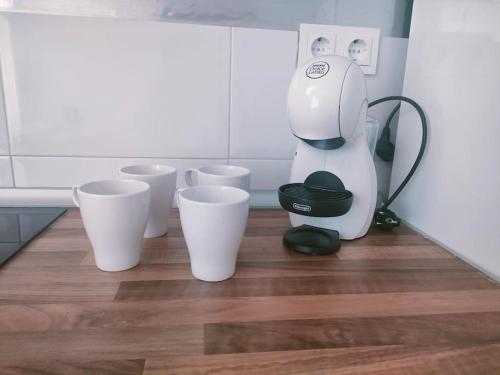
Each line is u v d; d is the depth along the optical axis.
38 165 0.62
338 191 0.51
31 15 0.57
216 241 0.37
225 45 0.61
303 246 0.47
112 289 0.37
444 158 0.51
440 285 0.40
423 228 0.56
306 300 0.36
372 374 0.26
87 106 0.61
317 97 0.43
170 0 0.61
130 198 0.38
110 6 0.60
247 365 0.27
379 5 0.65
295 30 0.63
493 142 0.42
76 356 0.27
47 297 0.35
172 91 0.62
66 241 0.48
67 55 0.59
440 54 0.52
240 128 0.64
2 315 0.32
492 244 0.42
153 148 0.63
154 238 0.52
